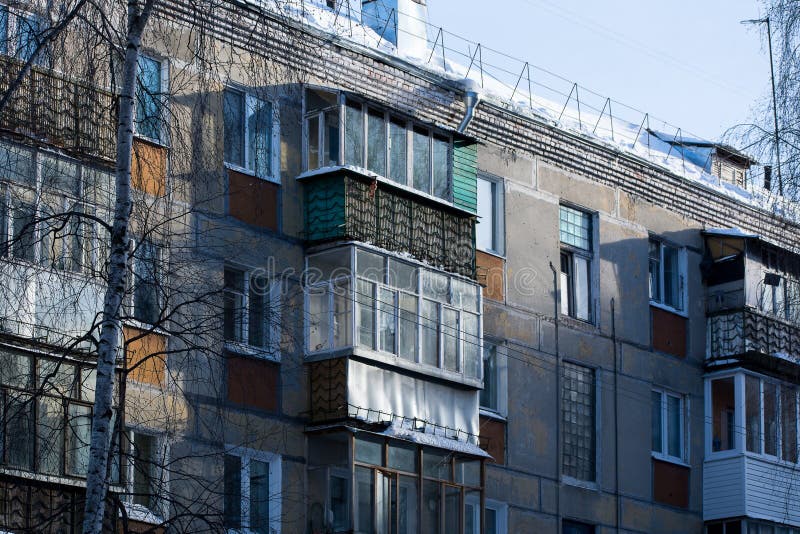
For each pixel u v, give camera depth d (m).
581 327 40.09
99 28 25.31
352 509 32.28
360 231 33.78
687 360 42.81
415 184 35.44
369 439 32.97
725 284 43.66
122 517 24.28
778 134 35.00
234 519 30.91
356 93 34.41
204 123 31.89
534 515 37.62
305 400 33.22
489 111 38.62
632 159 42.31
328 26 34.88
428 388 34.75
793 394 43.00
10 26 25.78
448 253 35.69
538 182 39.88
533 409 38.31
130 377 29.45
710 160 46.88
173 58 31.55
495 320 37.91
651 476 40.91
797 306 42.53
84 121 27.89
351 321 33.12
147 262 27.03
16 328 26.56
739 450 42.00
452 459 34.66
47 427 26.30
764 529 41.84
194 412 30.19
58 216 24.66
